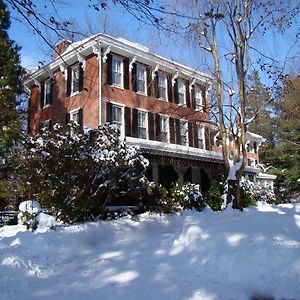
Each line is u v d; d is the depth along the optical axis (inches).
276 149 1588.3
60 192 481.1
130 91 832.9
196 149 846.5
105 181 506.9
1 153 563.5
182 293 188.4
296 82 1000.2
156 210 575.5
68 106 849.5
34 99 996.6
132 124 817.5
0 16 249.4
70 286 207.0
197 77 944.9
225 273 223.0
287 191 1525.6
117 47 806.5
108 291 194.4
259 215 395.5
